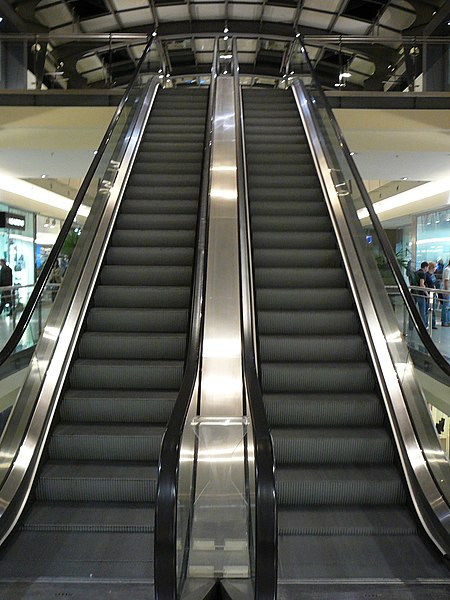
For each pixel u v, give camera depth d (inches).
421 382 201.0
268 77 591.5
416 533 119.9
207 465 116.6
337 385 161.5
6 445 130.8
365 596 98.2
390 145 367.6
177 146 299.0
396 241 799.1
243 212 209.2
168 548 83.3
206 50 548.1
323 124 293.7
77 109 361.4
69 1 493.7
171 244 226.7
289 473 134.2
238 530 113.2
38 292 169.2
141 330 184.4
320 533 119.2
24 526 119.9
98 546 113.9
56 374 155.2
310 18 562.9
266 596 81.9
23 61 365.1
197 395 138.1
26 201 574.6
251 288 173.9
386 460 140.9
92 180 213.6
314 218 233.9
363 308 178.9
